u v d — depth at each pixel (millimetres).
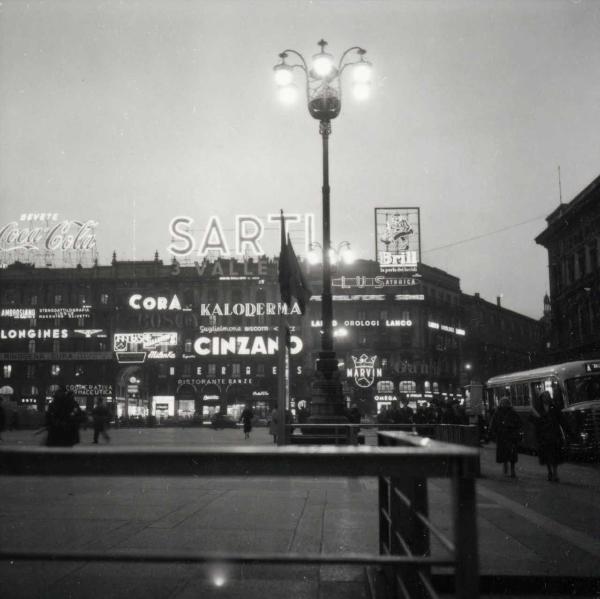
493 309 102562
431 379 76812
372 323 74438
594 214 43750
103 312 73688
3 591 4406
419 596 3180
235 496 9117
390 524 3812
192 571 4949
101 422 23484
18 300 74438
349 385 69250
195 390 71500
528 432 22078
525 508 8375
